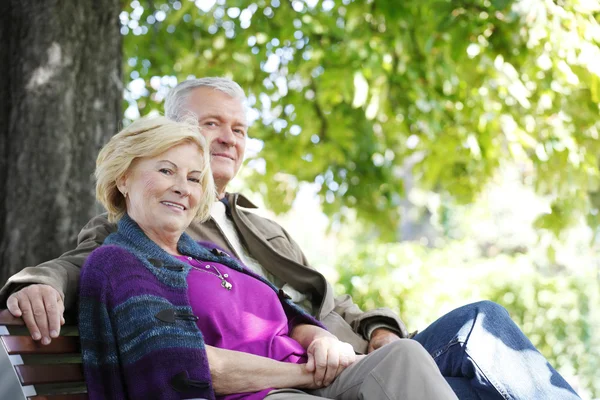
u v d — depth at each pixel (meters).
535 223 7.82
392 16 7.34
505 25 6.48
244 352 2.76
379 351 2.74
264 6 8.38
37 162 4.82
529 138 7.34
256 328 2.87
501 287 10.19
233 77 8.52
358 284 9.68
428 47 6.84
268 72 8.76
